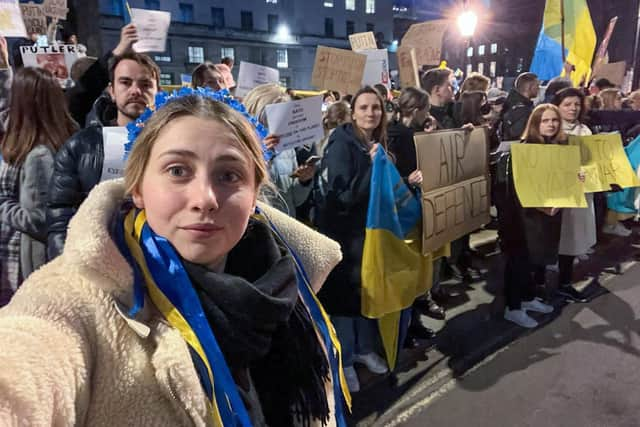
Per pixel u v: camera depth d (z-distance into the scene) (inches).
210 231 25.0
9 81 112.8
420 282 100.1
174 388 22.5
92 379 21.9
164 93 30.4
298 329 32.4
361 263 87.9
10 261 74.5
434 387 101.0
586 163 140.8
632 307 141.4
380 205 87.3
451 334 123.5
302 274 36.5
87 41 276.1
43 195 71.4
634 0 521.7
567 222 138.9
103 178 64.3
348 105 124.2
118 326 22.8
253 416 28.3
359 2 1441.9
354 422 89.7
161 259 25.7
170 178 25.1
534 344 119.3
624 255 187.9
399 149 116.3
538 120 125.3
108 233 24.2
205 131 25.3
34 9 143.2
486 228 207.0
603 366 109.3
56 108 74.4
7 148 72.5
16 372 18.3
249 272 31.8
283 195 90.2
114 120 81.8
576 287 156.9
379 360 105.8
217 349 25.1
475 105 157.4
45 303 21.6
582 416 91.5
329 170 88.5
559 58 214.1
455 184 106.3
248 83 119.0
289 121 79.9
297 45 1358.3
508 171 120.6
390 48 1526.8
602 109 202.2
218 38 1231.5
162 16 116.0
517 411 93.0
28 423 17.8
